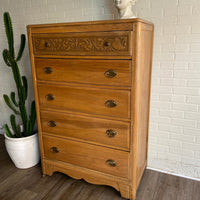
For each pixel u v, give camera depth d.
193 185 1.81
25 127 2.14
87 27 1.36
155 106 1.89
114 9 1.81
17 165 2.08
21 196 1.72
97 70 1.42
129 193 1.60
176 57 1.71
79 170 1.75
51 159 1.87
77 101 1.56
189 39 1.63
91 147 1.63
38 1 2.12
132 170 1.53
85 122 1.58
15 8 2.26
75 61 1.47
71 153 1.74
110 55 1.35
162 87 1.82
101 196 1.70
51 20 2.12
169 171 2.00
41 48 1.57
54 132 1.75
